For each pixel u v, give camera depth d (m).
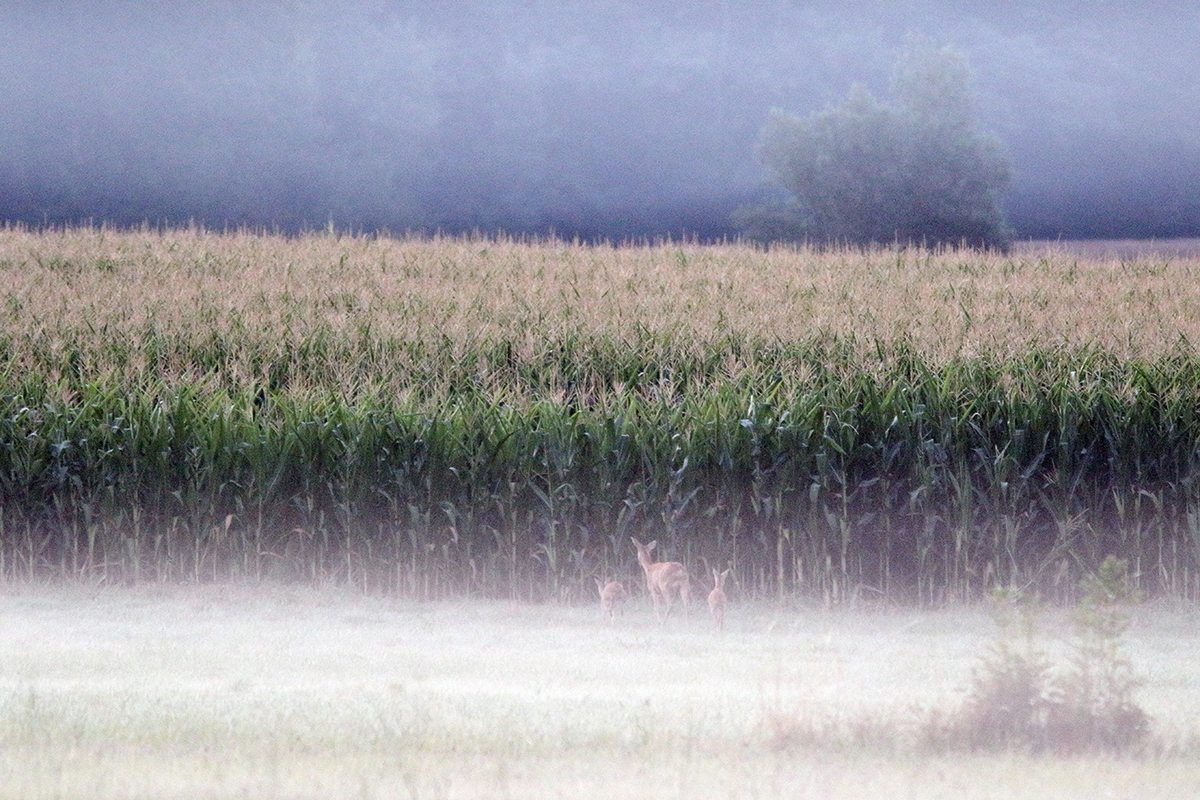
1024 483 68.19
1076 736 32.72
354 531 68.25
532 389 77.31
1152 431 69.75
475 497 68.25
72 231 147.62
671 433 69.75
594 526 68.44
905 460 69.44
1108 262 135.62
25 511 69.44
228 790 27.31
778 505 67.00
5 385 73.75
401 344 84.69
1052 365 77.12
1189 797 28.12
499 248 144.25
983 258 139.00
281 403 71.75
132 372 77.25
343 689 40.50
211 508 68.69
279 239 145.88
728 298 105.06
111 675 43.47
